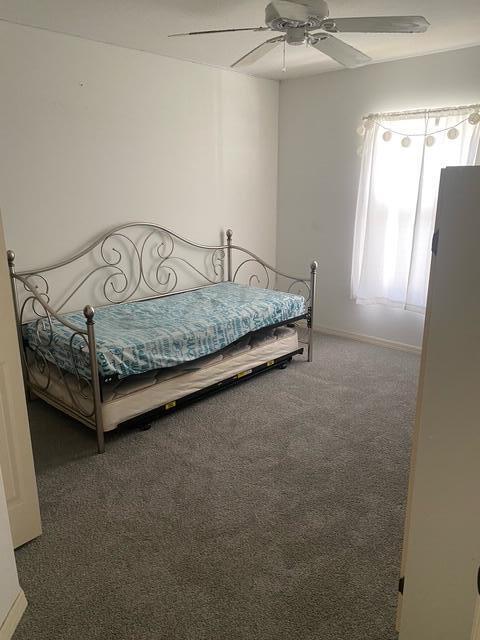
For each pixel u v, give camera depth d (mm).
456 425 1061
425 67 3799
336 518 2186
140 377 2980
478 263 960
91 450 2730
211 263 4559
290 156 4852
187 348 3113
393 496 2334
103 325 3209
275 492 2365
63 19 2930
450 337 1033
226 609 1720
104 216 3676
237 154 4543
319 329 5035
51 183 3340
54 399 3045
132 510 2236
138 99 3699
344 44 2621
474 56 3543
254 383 3650
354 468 2564
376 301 4391
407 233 4102
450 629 1189
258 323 3621
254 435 2896
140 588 1809
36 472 2520
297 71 4336
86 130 3449
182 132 4055
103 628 1648
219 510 2236
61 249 3477
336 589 1808
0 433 1876
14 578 1680
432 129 3801
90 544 2025
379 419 3096
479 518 1064
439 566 1171
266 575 1869
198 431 2939
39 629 1646
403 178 4035
